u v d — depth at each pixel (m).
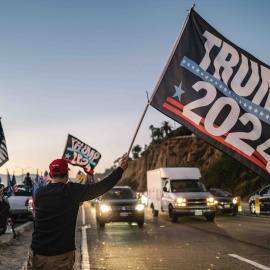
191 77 5.28
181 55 5.36
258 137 4.95
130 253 9.16
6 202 11.14
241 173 51.28
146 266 7.61
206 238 11.47
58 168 3.46
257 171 4.89
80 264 7.98
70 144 19.58
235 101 5.09
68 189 3.32
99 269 7.40
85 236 12.62
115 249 9.80
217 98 5.15
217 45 5.30
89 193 3.34
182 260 8.09
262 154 4.91
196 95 5.21
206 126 5.10
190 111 5.18
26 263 3.36
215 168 56.22
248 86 5.09
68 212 3.29
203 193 18.69
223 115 5.09
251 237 11.41
